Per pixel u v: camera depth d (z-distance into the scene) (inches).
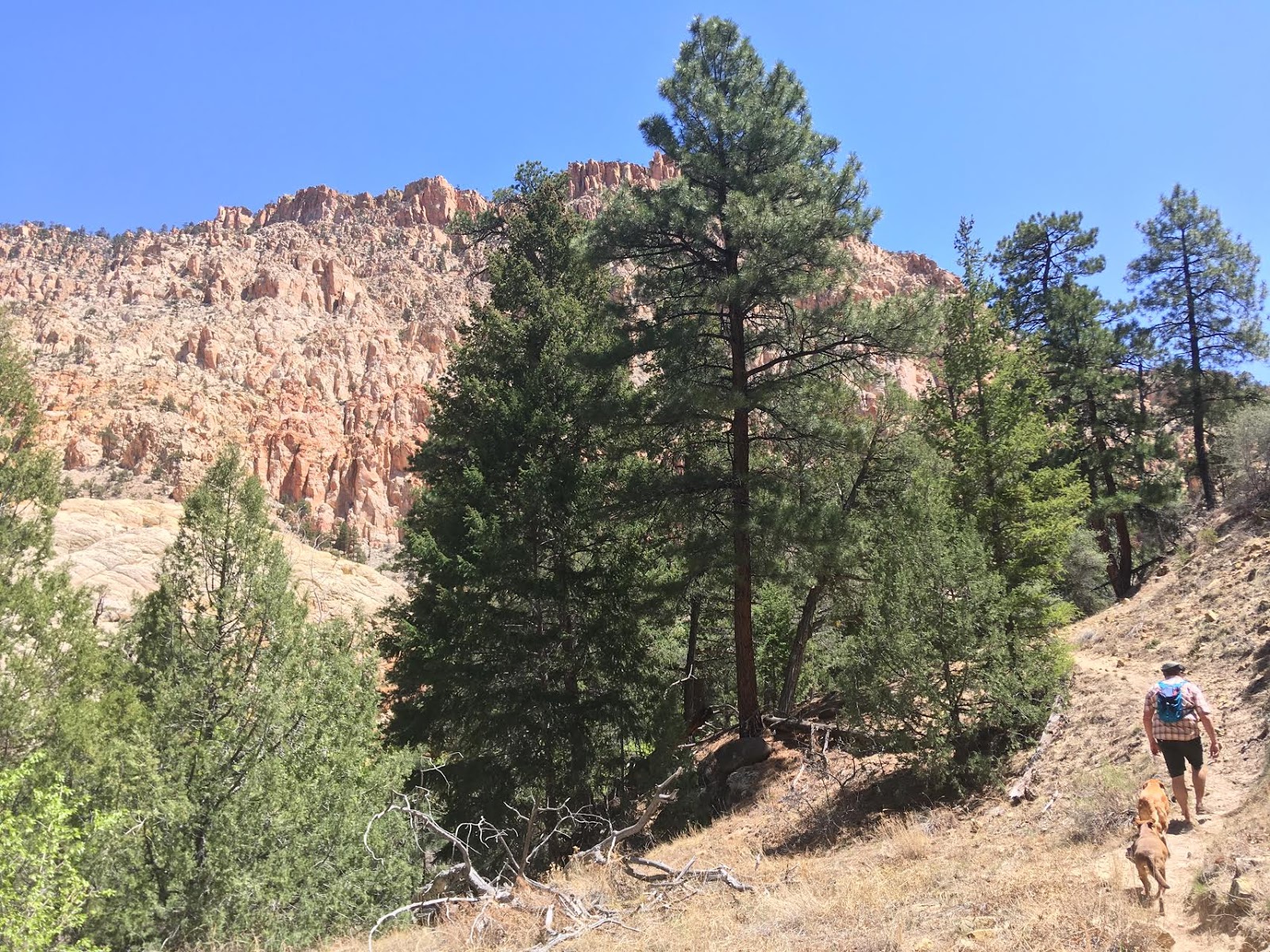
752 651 696.4
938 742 448.1
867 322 664.4
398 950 372.5
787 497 680.4
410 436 7470.5
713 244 706.2
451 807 715.4
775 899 342.6
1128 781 353.7
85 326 7864.2
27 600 578.9
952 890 307.7
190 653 557.0
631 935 338.6
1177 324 1244.5
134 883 472.4
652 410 703.1
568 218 1045.8
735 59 740.7
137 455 6205.7
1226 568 577.3
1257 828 268.4
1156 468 1211.9
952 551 474.0
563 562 741.3
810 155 723.4
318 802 542.9
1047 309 1211.9
